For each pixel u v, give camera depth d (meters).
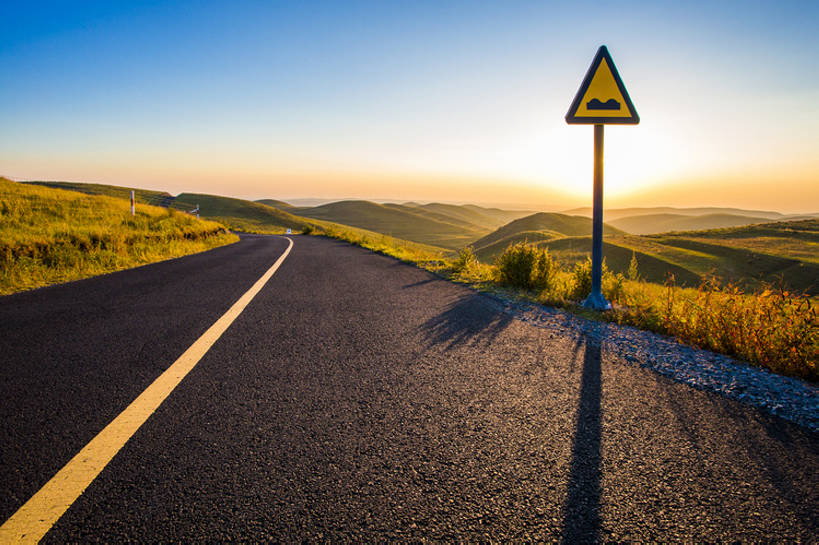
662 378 2.66
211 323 4.09
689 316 3.71
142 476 1.57
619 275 5.63
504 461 1.71
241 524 1.34
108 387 2.43
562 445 1.84
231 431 1.92
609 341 3.50
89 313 4.54
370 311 4.71
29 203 18.06
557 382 2.58
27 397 2.28
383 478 1.58
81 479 1.55
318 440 1.85
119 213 20.03
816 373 2.68
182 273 8.33
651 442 1.87
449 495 1.49
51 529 1.30
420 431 1.95
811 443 1.88
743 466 1.69
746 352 3.04
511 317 4.41
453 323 4.13
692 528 1.34
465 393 2.40
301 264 10.30
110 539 1.27
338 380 2.58
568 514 1.40
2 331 3.73
